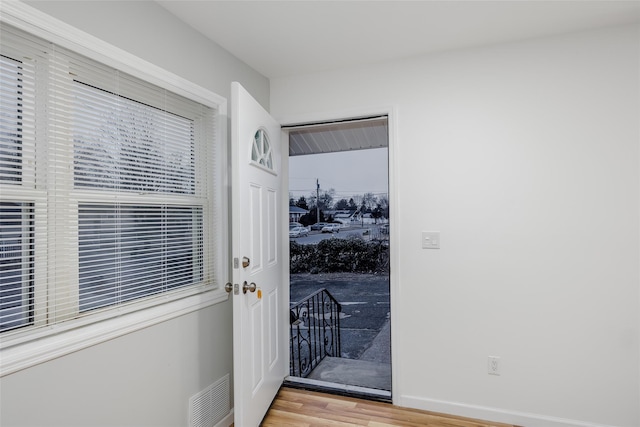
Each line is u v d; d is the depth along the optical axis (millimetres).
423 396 2383
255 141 2254
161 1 1767
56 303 1381
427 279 2377
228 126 2283
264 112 2355
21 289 1281
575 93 2102
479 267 2273
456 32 2109
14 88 1248
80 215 1484
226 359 2240
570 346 2107
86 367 1424
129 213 1680
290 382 2768
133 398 1619
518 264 2199
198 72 2053
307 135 3438
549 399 2145
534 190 2172
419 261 2393
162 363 1775
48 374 1295
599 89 2061
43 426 1278
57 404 1323
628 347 2014
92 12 1466
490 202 2254
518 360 2199
